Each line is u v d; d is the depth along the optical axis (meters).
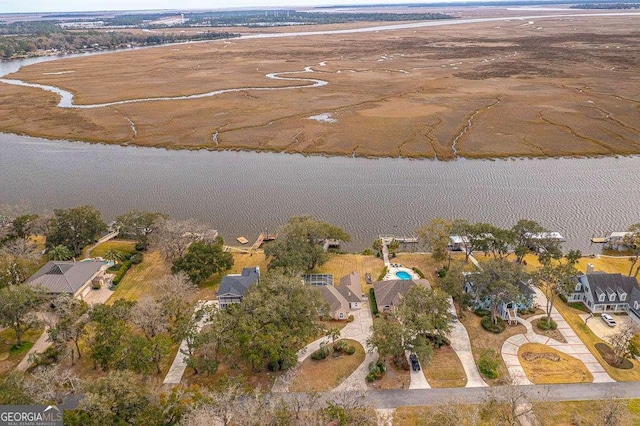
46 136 176.25
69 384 60.38
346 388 62.06
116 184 133.88
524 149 151.25
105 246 100.50
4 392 53.34
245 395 58.72
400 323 66.88
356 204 119.25
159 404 54.91
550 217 110.94
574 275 75.62
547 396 59.84
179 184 133.25
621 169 136.00
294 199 122.50
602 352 68.00
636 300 75.12
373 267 93.06
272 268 84.62
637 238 87.69
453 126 174.75
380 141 162.00
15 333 73.69
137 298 82.19
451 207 116.50
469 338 71.69
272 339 62.31
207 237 95.56
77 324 66.06
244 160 150.62
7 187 132.12
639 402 58.91
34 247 94.19
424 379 63.72
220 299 79.62
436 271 90.38
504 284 72.25
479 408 57.53
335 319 77.25
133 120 193.50
